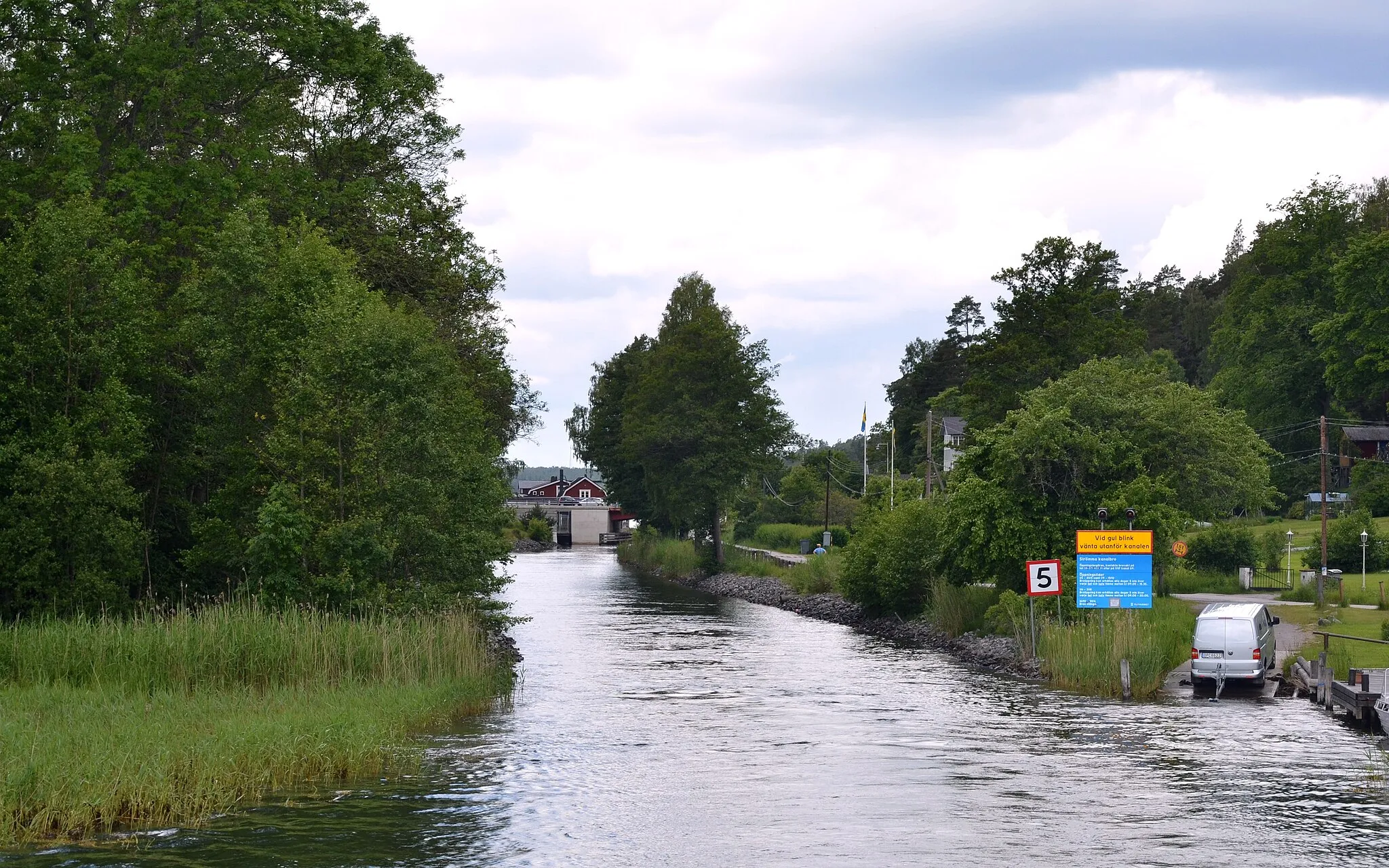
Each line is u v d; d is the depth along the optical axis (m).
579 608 71.44
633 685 39.22
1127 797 22.73
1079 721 32.22
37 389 36.97
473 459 41.72
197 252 45.50
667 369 107.06
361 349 37.16
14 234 40.34
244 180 47.06
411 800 21.98
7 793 19.09
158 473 41.28
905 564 59.16
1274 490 58.25
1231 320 112.19
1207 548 73.81
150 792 20.14
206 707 26.39
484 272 56.91
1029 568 42.62
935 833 20.02
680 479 104.31
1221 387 109.38
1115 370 54.47
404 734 28.02
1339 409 105.75
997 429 50.47
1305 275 106.62
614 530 197.38
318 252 40.62
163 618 33.84
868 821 20.88
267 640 30.75
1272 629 41.50
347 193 51.03
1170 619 47.72
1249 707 34.75
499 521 44.56
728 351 104.19
